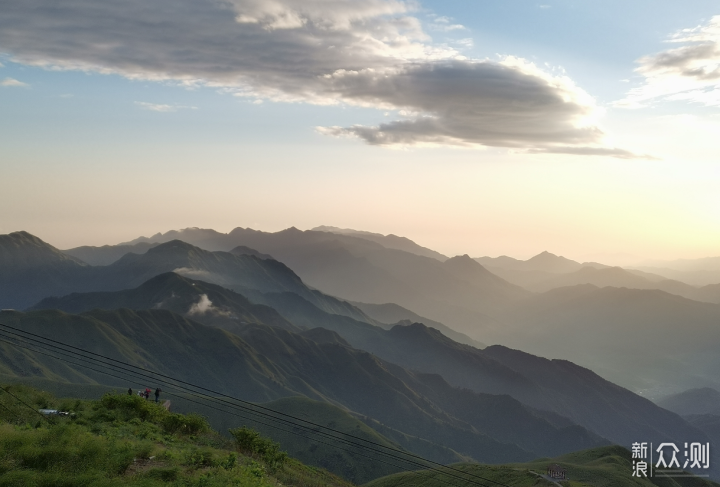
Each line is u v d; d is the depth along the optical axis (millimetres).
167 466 29078
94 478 24297
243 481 28438
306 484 41375
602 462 115500
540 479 80438
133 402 45469
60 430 29156
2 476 23125
